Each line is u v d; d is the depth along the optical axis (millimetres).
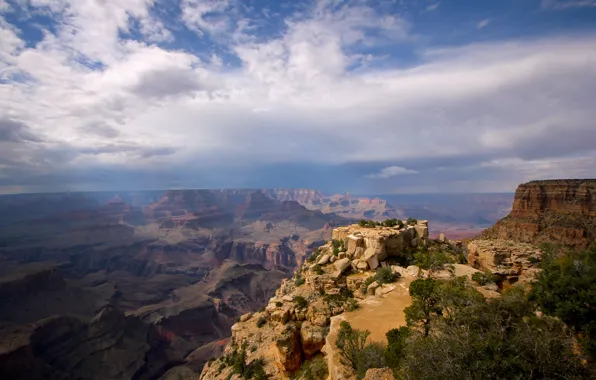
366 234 45406
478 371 11789
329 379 23250
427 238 50312
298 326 37125
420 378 13031
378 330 25297
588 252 18766
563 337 13320
